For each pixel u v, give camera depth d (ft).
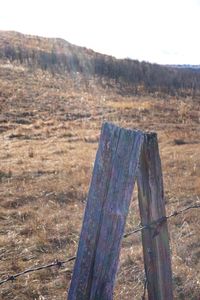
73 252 22.82
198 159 44.27
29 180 37.32
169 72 166.20
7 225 27.12
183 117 81.92
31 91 96.99
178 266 20.12
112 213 9.52
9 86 98.99
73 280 9.99
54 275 20.49
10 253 22.88
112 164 9.52
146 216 10.52
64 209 29.89
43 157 46.96
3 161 45.09
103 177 9.62
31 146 53.62
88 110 82.53
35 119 73.15
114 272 9.62
